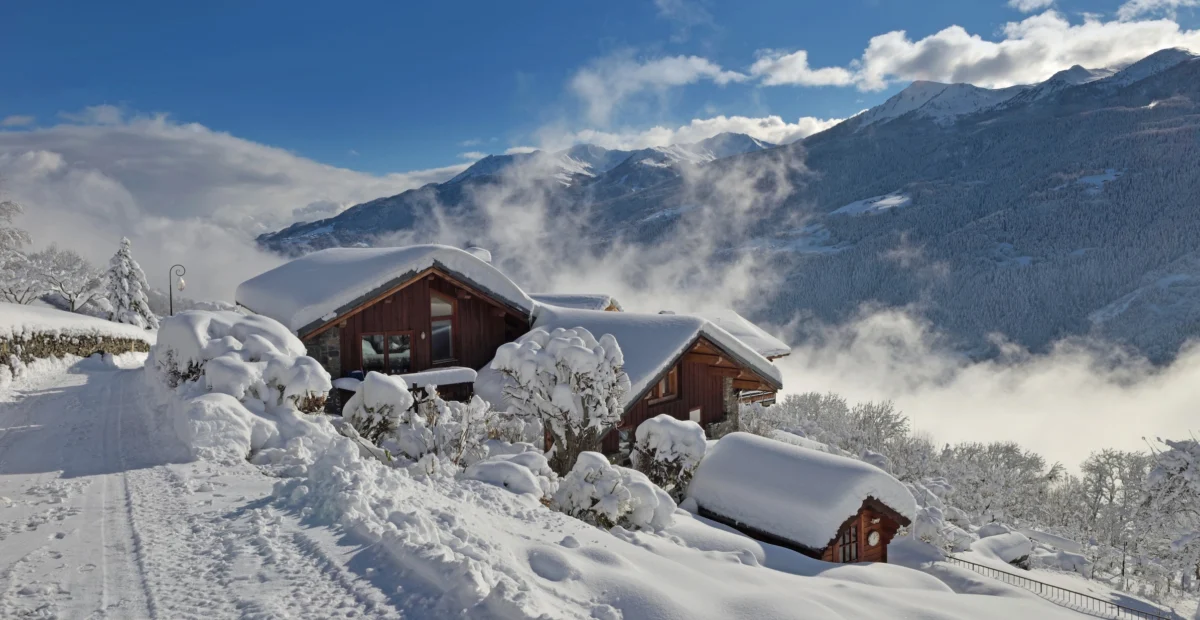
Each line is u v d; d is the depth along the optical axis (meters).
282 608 5.01
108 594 5.27
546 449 17.11
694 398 21.23
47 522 6.97
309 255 22.44
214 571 5.71
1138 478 51.25
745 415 32.78
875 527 15.47
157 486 8.26
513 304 20.14
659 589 6.54
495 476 10.94
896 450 43.09
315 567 5.78
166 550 6.17
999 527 27.98
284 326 15.32
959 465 42.31
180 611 4.98
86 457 9.94
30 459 9.89
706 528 12.19
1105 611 18.75
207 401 10.58
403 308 19.20
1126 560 39.44
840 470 14.09
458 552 6.36
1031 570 25.41
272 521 6.93
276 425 11.02
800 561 12.03
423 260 18.62
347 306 17.47
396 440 12.83
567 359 13.84
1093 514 56.94
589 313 20.80
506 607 4.97
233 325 14.27
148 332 43.00
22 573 5.66
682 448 15.18
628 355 18.06
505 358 14.27
